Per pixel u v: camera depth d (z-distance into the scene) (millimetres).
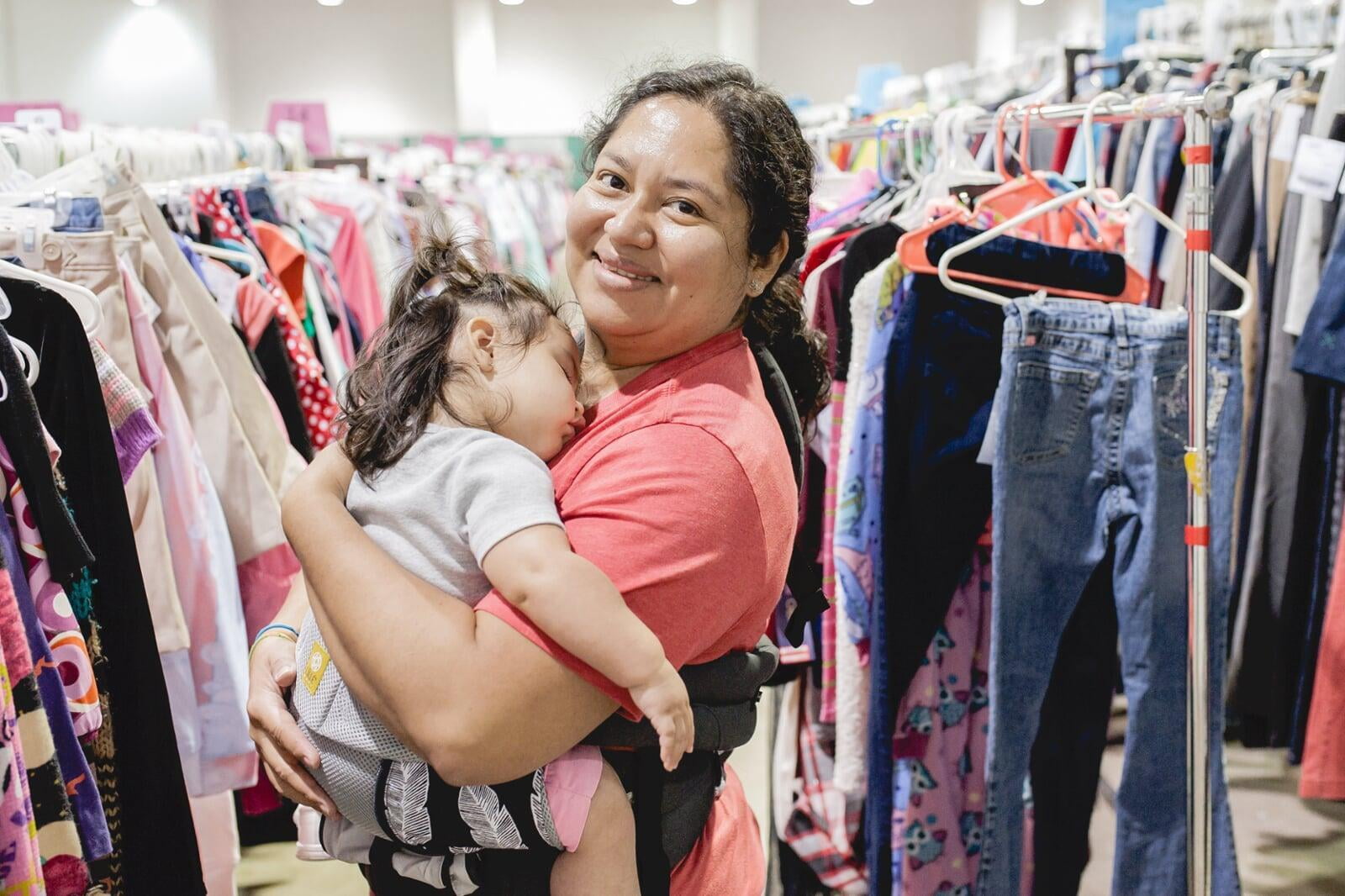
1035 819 1996
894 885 1964
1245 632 2570
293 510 1080
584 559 977
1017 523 1714
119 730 1396
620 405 1102
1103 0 3605
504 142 9562
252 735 1196
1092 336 1702
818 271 2064
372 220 3643
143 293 1775
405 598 999
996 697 1753
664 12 10898
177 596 1656
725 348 1132
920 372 1804
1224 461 1757
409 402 1073
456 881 1101
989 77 4469
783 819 2262
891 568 1854
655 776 1104
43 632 1230
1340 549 2057
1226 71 2715
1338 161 1914
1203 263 1495
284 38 10383
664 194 1062
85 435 1352
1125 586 1752
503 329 1094
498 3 10758
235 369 1998
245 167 3596
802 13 10695
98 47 9555
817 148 2914
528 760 987
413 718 977
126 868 1410
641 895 1109
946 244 1773
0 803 1097
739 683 1137
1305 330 2029
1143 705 1765
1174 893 1806
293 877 2570
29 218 1572
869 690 1920
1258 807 2740
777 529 1069
